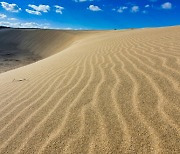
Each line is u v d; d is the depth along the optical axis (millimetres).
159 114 2229
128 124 2133
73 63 5926
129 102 2609
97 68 4590
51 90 3586
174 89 2770
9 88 4234
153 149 1731
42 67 6477
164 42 6547
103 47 8664
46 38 39781
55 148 1922
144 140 1856
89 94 3068
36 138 2125
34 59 25438
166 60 4195
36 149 1949
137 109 2406
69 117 2459
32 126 2381
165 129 1961
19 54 30812
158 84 3016
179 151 1671
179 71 3400
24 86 4207
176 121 2059
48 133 2184
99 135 2025
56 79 4289
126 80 3400
